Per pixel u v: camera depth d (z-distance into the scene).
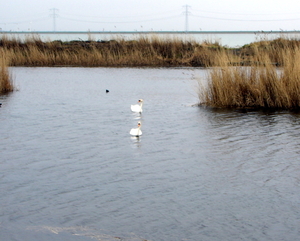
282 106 17.98
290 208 8.27
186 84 26.84
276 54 23.88
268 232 7.39
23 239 7.15
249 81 18.61
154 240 7.12
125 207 8.30
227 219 7.83
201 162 10.96
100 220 7.79
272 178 9.83
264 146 12.34
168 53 40.72
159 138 13.33
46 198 8.73
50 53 41.34
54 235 7.28
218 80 18.83
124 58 40.19
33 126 14.99
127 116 16.80
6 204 8.45
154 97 21.70
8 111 17.77
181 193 8.97
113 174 10.09
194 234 7.31
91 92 23.59
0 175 10.02
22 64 40.12
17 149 12.13
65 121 15.81
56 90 24.36
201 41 43.59
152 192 9.02
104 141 12.99
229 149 12.08
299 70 17.70
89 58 40.44
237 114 16.92
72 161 11.06
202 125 15.05
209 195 8.87
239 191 9.08
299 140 12.93
